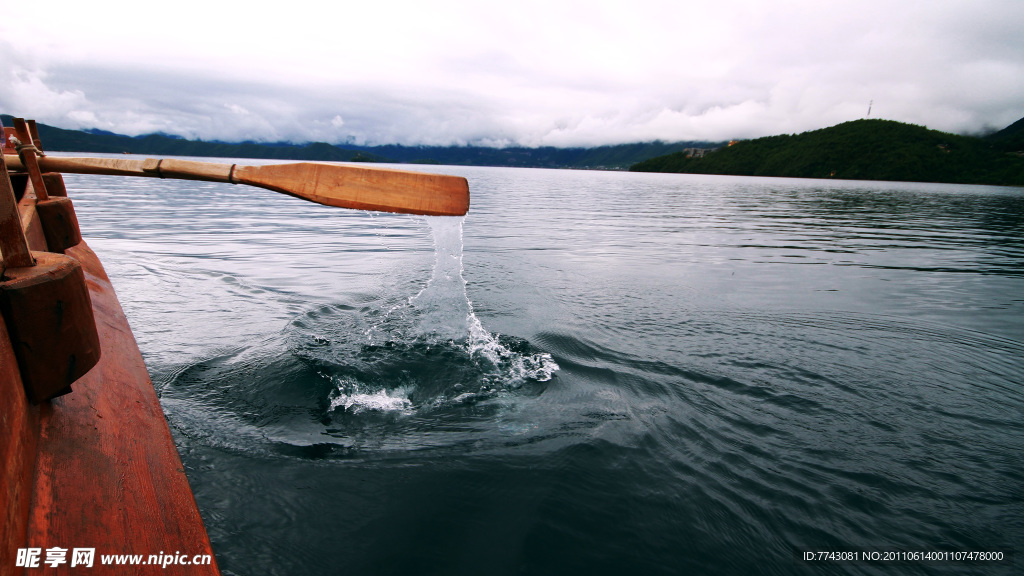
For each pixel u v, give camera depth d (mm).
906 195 42000
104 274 3387
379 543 2184
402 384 3811
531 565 2104
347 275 7355
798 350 4629
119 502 1256
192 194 22312
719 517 2418
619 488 2609
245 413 3279
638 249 10727
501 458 2850
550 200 27062
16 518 910
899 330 5336
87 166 2547
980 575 2109
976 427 3307
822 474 2768
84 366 1229
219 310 5379
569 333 4938
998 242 13398
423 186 1829
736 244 11844
